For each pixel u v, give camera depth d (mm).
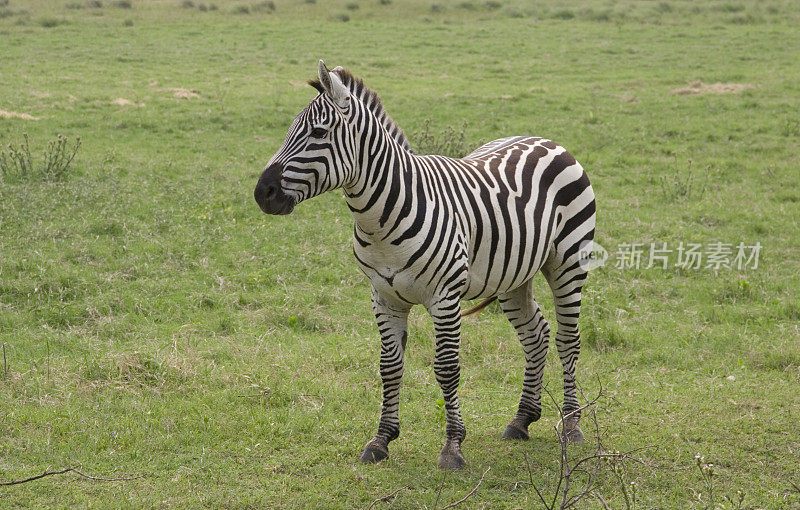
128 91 29062
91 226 17047
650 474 8945
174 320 13781
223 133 24891
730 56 37000
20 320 13359
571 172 10008
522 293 9945
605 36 41406
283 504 8289
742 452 9461
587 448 9633
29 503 8172
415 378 11688
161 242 16656
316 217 18719
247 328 13516
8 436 9570
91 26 40719
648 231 18484
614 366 12344
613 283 15914
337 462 9242
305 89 30312
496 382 11820
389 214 8352
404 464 9188
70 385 11039
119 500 8250
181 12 45062
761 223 18984
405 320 9258
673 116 28016
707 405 10766
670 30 42594
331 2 49125
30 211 17406
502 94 30172
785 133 26312
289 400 10906
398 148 8641
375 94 8961
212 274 15492
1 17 41469
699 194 21188
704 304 15031
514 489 8617
